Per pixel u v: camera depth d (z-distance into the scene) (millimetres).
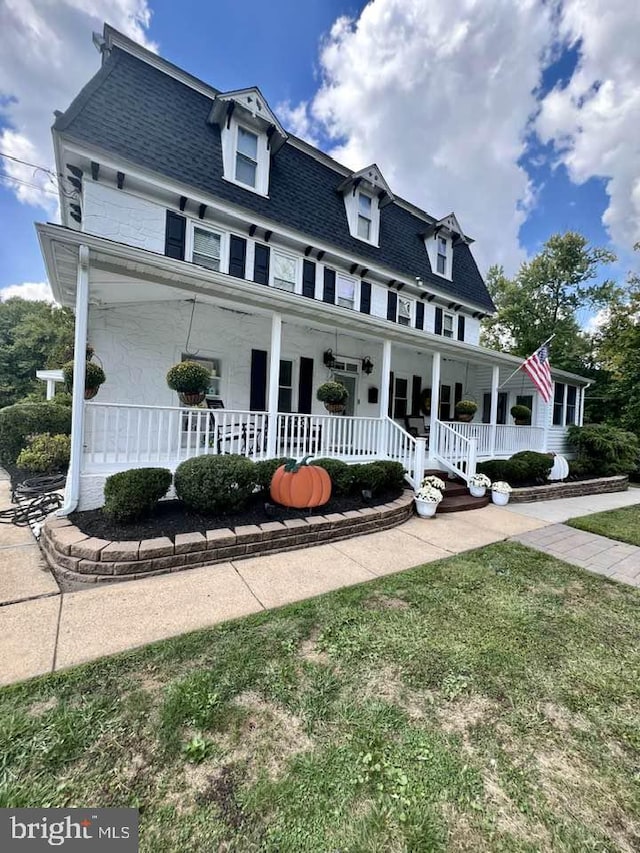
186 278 5250
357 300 10289
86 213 6570
